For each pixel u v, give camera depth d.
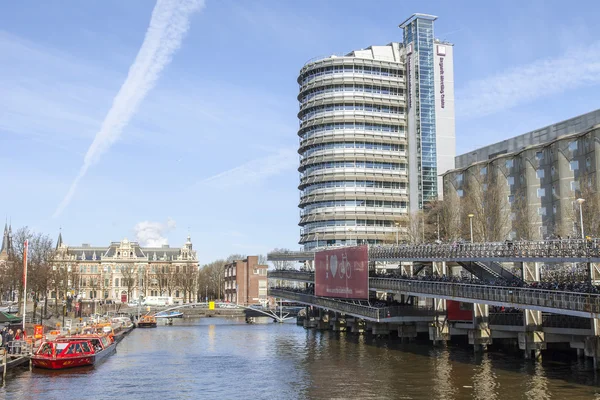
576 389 43.94
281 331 109.81
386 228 141.38
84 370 60.56
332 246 129.88
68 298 164.25
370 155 144.12
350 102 143.88
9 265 123.25
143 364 65.12
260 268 190.12
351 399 44.09
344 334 99.06
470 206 107.50
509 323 64.69
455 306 70.56
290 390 48.81
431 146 145.62
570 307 45.72
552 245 53.19
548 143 102.31
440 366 56.44
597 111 97.75
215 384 52.41
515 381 47.62
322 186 143.38
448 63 150.75
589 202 83.12
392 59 154.88
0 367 53.34
